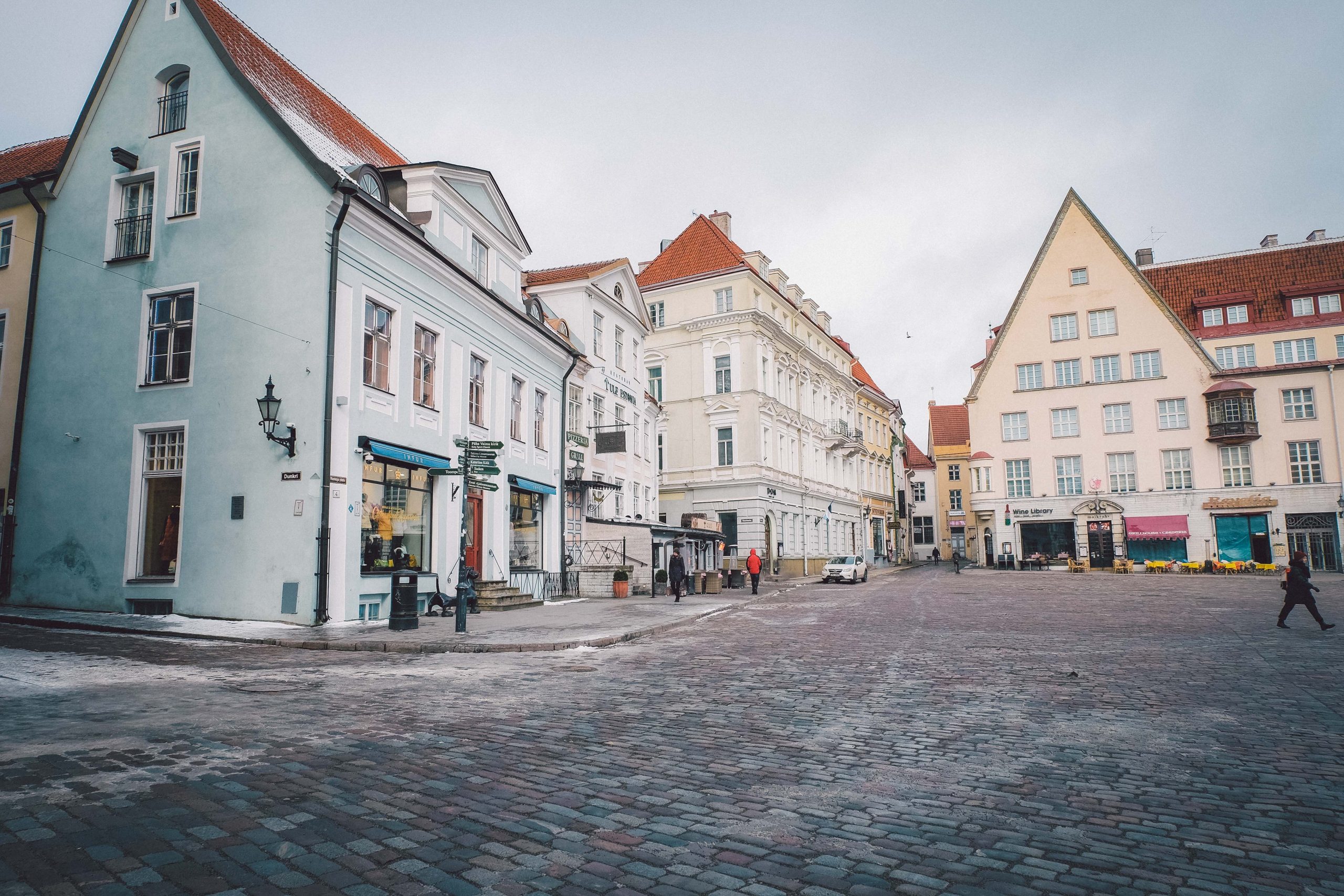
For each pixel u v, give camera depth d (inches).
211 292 668.7
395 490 714.8
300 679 392.8
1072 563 1934.1
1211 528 1897.1
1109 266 2048.5
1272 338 1945.1
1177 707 331.0
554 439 1064.8
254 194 664.4
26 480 711.7
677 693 364.2
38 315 733.3
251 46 793.6
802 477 2015.3
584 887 152.7
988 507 2097.7
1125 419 1999.3
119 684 363.3
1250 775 232.4
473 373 860.6
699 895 149.6
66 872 153.3
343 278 647.8
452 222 837.2
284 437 624.7
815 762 245.1
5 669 395.9
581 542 1135.0
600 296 1228.5
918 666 452.4
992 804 205.6
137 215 716.7
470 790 212.5
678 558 989.2
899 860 167.6
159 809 190.1
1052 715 314.7
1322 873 162.1
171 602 645.3
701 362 1801.2
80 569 677.3
